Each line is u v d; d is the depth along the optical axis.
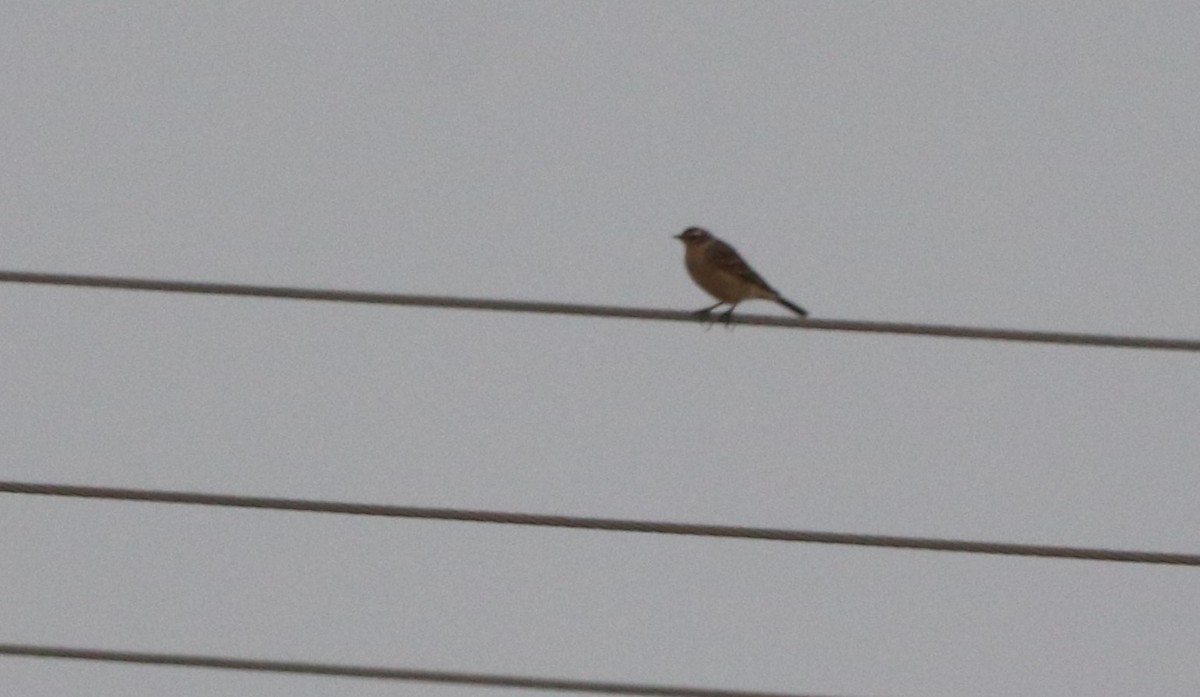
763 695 15.05
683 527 15.10
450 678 14.98
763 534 15.08
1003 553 14.98
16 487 15.11
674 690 14.98
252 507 15.17
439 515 15.20
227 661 15.05
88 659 15.05
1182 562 14.88
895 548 15.05
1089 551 15.00
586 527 15.13
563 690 14.98
